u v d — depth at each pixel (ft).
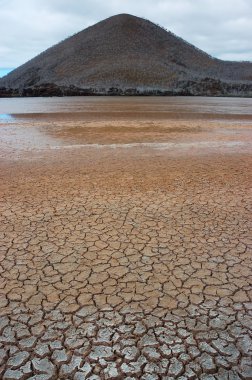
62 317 8.93
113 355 7.82
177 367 7.52
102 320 8.83
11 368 7.50
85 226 14.11
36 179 20.98
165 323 8.73
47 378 7.29
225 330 8.50
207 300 9.57
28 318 8.89
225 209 15.89
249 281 10.42
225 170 23.03
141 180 20.68
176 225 14.21
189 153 29.58
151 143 35.24
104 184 19.84
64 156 28.50
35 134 42.55
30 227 13.99
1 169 23.81
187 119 62.49
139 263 11.38
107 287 10.14
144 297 9.70
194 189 18.83
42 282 10.37
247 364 7.58
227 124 53.11
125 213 15.47
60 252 12.05
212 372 7.41
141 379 7.28
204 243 12.69
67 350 7.95
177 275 10.72
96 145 34.14
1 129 47.88
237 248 12.32
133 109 91.40
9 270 10.98
